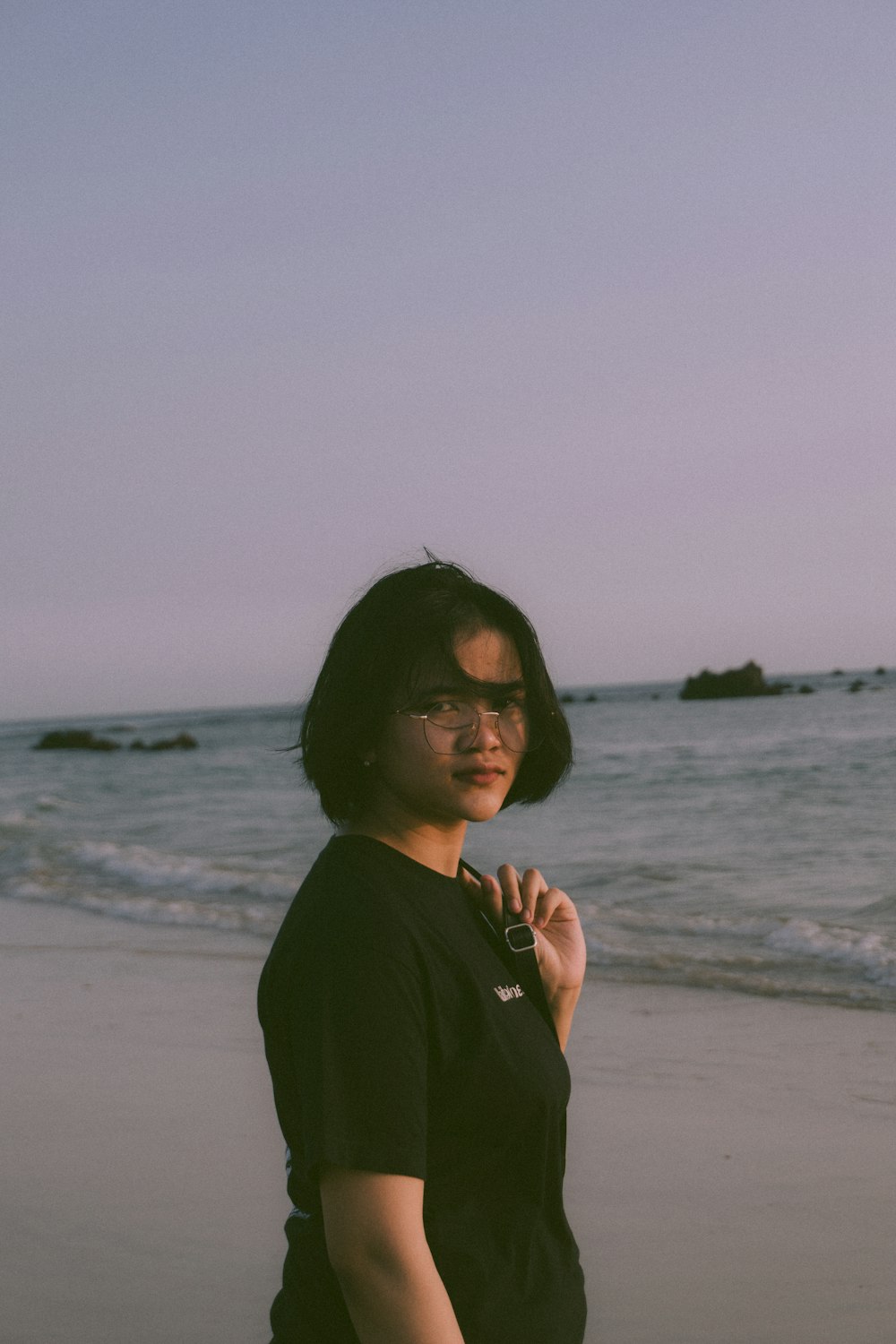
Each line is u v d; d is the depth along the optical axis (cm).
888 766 2592
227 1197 421
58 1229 402
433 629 159
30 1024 662
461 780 160
